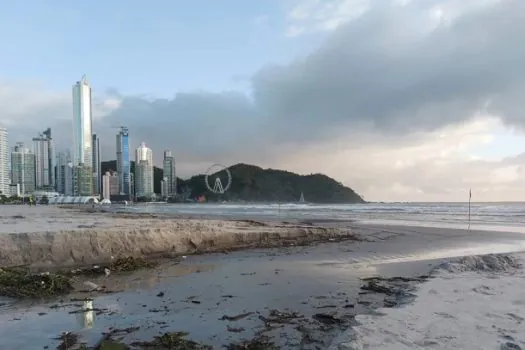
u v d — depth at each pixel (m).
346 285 9.84
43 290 9.02
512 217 43.19
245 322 6.97
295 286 9.73
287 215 49.34
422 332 6.11
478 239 20.25
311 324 6.84
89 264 12.75
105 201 196.38
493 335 5.94
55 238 12.98
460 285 9.38
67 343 6.05
